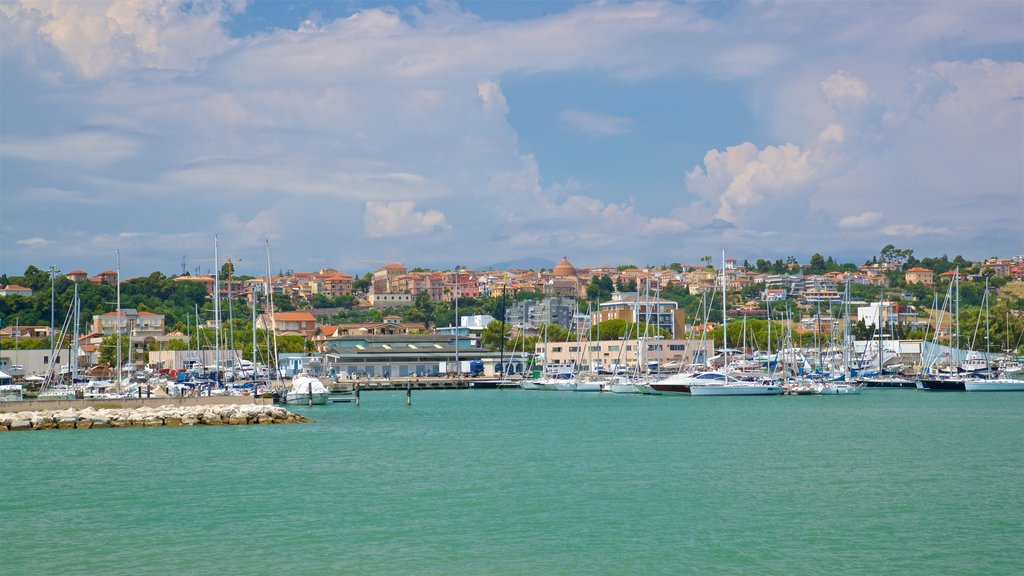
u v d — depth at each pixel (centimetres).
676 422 12681
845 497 6856
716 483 7462
